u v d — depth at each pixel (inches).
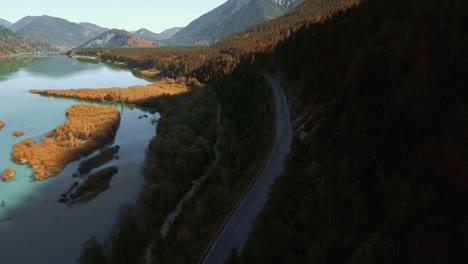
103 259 1601.9
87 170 2935.5
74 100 5629.9
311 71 2881.4
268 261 1230.9
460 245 957.2
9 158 3169.3
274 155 2341.3
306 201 1423.5
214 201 2050.9
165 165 2669.8
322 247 1132.5
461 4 1739.7
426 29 1820.9
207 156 2893.7
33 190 2618.1
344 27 3134.8
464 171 1098.1
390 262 983.6
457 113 1231.5
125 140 3759.8
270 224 1350.9
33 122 4296.3
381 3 2861.7
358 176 1412.4
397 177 1218.6
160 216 2129.7
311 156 1756.9
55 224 2193.7
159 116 4808.1
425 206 1086.4
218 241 1647.4
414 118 1357.0
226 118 3590.1
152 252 1653.5
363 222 1208.2
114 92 5767.7
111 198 2487.7
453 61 1400.1
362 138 1512.1
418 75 1464.1
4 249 1962.4
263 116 3090.6
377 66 1839.3
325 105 2226.9
